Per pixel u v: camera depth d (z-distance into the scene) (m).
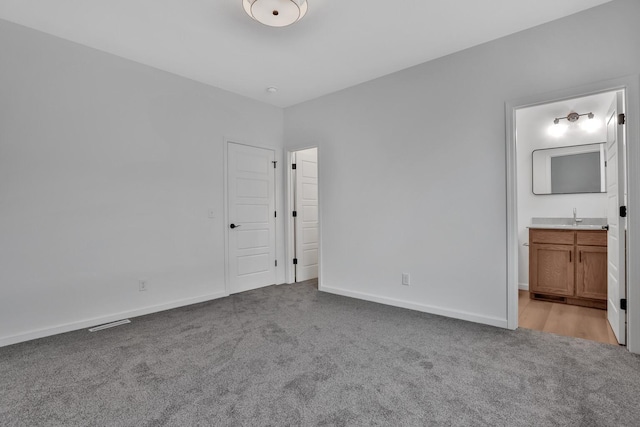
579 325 2.88
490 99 2.86
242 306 3.52
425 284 3.28
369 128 3.70
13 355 2.32
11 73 2.54
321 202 4.18
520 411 1.64
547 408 1.67
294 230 4.77
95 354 2.34
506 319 2.80
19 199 2.58
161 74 3.41
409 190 3.38
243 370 2.08
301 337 2.63
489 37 2.79
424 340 2.55
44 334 2.67
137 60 3.20
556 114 4.00
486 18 2.52
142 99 3.26
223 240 3.94
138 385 1.91
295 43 2.88
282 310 3.37
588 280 3.42
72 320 2.83
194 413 1.64
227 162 4.00
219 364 2.17
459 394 1.80
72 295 2.83
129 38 2.79
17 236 2.57
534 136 4.13
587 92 2.40
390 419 1.59
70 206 2.82
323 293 4.08
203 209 3.75
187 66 3.34
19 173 2.58
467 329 2.78
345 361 2.20
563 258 3.56
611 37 2.31
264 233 4.44
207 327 2.88
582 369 2.06
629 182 2.26
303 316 3.17
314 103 4.26
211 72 3.48
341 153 3.97
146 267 3.28
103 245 3.01
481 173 2.91
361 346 2.45
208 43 2.88
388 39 2.82
